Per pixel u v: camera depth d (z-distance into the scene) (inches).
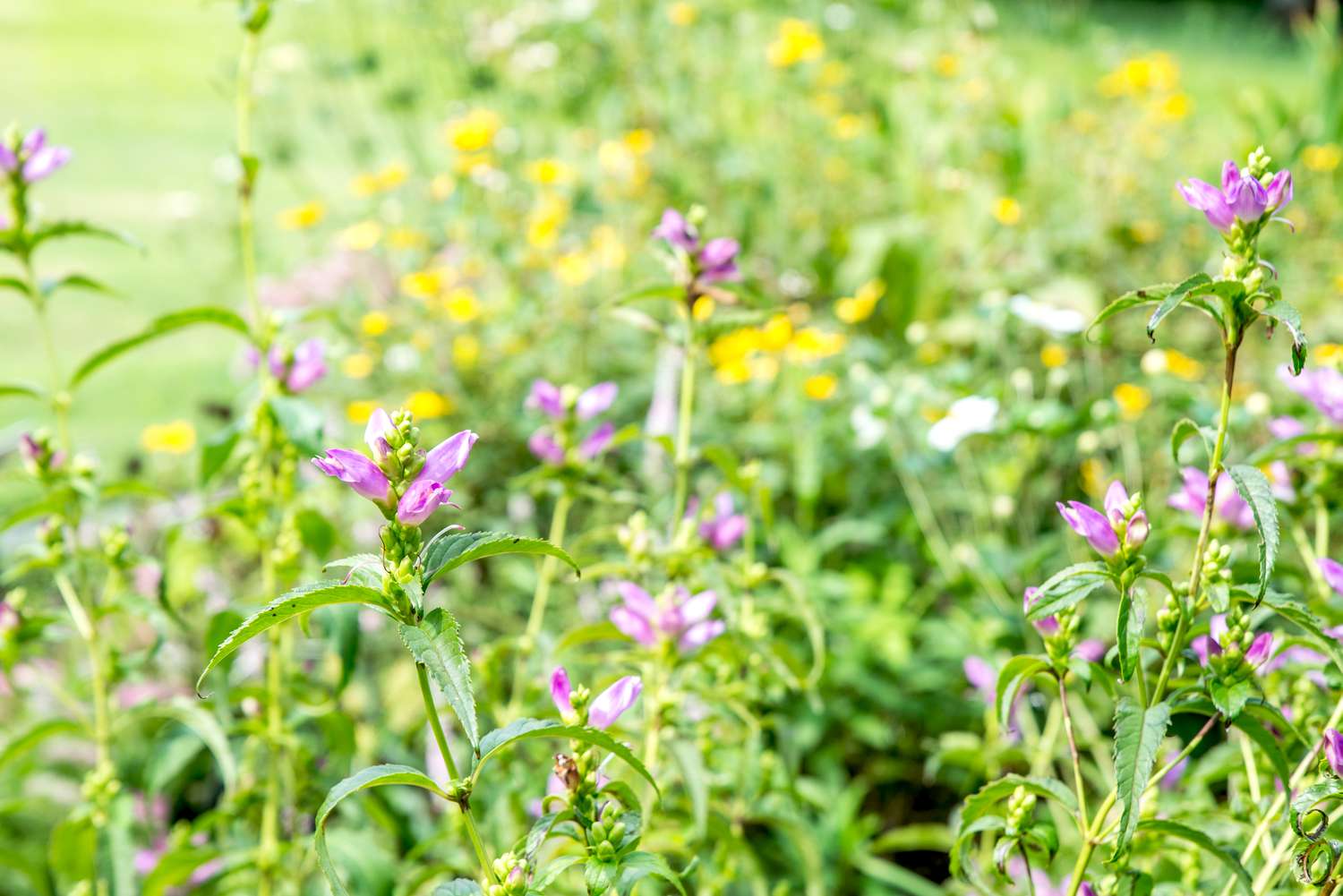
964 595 73.7
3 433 87.8
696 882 56.9
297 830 58.7
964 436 69.7
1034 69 147.8
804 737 68.5
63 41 283.9
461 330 93.7
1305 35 128.3
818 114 123.1
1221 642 43.7
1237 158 108.0
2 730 66.0
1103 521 43.0
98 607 54.7
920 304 101.6
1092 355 85.4
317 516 55.6
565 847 51.4
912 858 70.0
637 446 84.1
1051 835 45.1
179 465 86.6
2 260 155.6
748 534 57.4
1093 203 106.7
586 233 106.4
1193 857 48.3
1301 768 45.3
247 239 56.6
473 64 120.7
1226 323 42.9
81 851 55.0
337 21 147.2
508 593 78.1
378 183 105.2
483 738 41.1
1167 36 296.0
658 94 121.7
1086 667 44.6
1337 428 50.7
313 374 56.2
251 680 64.7
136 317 139.0
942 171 113.8
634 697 44.2
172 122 219.1
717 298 53.7
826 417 84.1
